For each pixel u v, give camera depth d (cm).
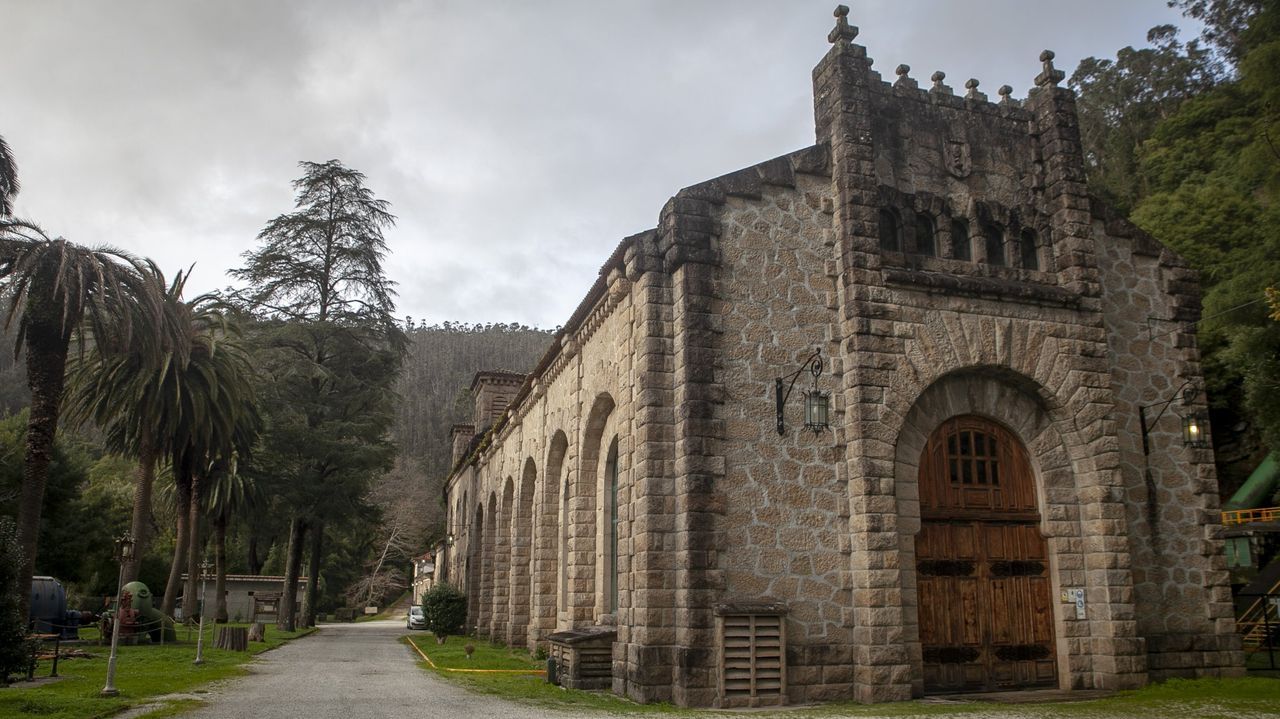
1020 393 1645
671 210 1520
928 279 1566
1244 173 2244
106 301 2147
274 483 4119
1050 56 1808
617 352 1719
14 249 2059
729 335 1499
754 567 1413
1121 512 1592
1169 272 1839
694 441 1428
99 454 6225
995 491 1603
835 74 1650
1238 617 2708
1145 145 4522
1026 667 1543
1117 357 1758
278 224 4691
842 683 1402
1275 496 3222
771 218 1574
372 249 4844
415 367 15475
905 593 1458
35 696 1239
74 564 3978
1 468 3759
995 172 1745
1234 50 4481
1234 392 3500
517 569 2873
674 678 1376
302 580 6544
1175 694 1427
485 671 1989
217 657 2316
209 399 2934
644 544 1438
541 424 2588
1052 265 1714
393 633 4322
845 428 1512
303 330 4422
